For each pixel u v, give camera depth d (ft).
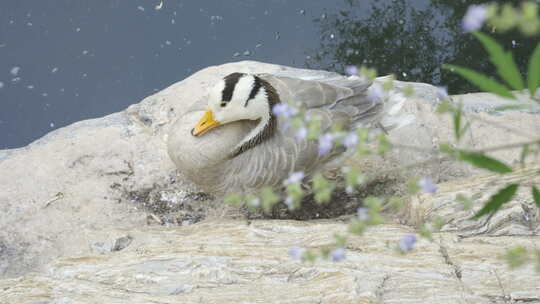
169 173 37.99
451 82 52.31
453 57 53.21
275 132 32.63
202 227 31.86
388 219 32.89
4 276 32.35
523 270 22.98
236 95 31.32
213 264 25.46
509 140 38.37
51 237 34.22
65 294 23.81
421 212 29.89
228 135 32.19
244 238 29.17
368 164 37.70
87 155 39.06
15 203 36.14
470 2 56.39
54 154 39.29
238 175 32.71
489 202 11.49
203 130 31.96
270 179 32.71
